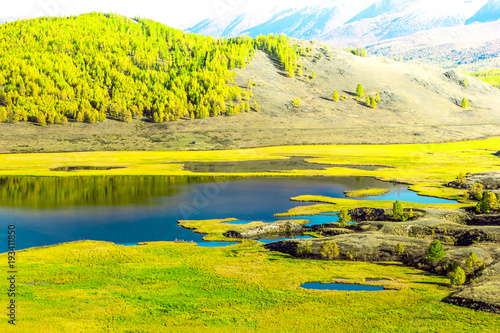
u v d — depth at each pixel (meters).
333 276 63.66
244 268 66.69
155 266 66.94
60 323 47.22
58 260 69.00
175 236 85.94
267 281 61.16
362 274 64.69
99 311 50.66
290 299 54.66
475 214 94.06
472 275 62.53
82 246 77.06
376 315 49.66
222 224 93.56
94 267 66.06
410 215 93.88
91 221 95.56
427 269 67.06
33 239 82.81
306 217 101.50
